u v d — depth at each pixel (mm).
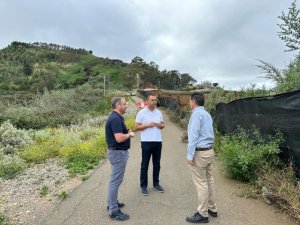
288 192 5941
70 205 6520
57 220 5828
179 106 22109
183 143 13555
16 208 6477
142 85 68375
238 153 7562
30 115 20359
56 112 23828
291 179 6305
